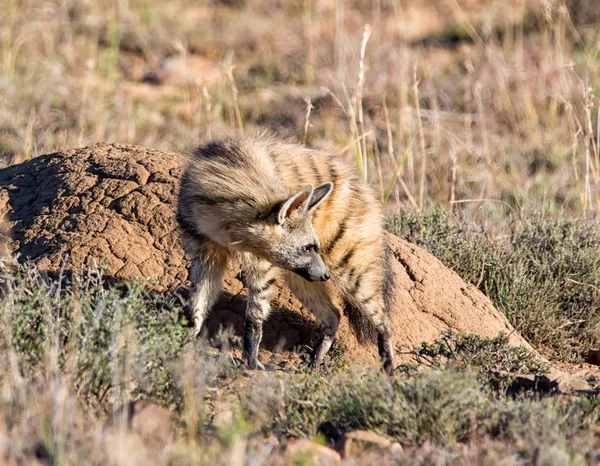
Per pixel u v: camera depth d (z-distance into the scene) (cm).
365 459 779
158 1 3559
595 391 1031
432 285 1343
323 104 2564
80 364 891
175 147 2042
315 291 1248
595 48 2844
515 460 785
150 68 2938
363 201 1237
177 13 3447
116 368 863
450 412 860
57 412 748
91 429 785
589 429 855
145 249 1245
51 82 2478
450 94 2675
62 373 869
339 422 880
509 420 869
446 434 849
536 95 2534
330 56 3016
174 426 834
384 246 1275
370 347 1275
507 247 1530
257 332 1178
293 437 861
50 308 967
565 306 1473
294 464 742
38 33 2931
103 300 970
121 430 732
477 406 882
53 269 1198
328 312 1252
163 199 1281
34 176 1372
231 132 2141
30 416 772
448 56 3127
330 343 1243
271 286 1186
